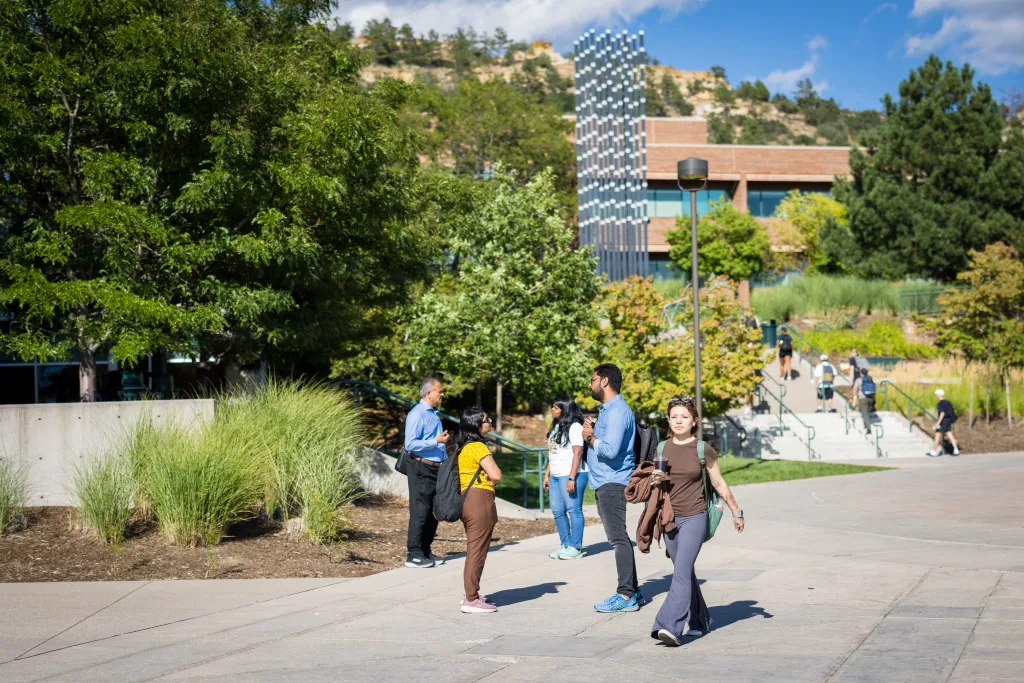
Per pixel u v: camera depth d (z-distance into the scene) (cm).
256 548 1005
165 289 1288
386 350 2505
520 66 18862
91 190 1222
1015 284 2934
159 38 1207
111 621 729
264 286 1391
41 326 1329
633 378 2162
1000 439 2642
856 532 1153
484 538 758
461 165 4456
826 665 575
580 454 1005
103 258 1228
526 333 1883
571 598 811
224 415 1170
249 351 1669
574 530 1014
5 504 1015
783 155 5719
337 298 1641
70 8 1195
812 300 3991
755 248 4544
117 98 1212
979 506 1362
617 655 618
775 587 836
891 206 4503
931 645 612
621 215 4766
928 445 2577
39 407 1140
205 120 1291
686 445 662
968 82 4550
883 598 771
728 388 2152
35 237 1227
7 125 1184
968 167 4441
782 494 1614
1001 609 712
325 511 1048
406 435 980
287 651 642
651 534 663
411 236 1662
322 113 1345
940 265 4456
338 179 1301
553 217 1955
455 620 734
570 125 4834
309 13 1598
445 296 1984
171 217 1275
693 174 1484
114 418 1149
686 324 2288
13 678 577
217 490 1001
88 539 992
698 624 671
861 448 2538
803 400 2973
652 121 5884
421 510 968
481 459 760
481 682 559
